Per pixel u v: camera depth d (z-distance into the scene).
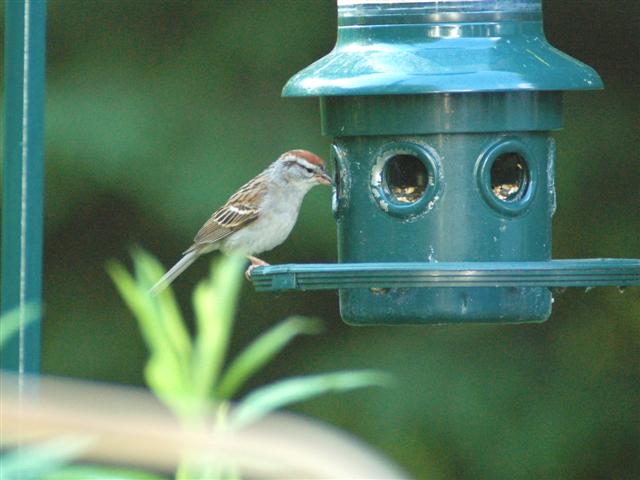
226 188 12.79
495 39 7.00
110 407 1.85
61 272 13.69
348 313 7.30
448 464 13.38
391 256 7.21
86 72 12.96
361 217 7.29
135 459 1.83
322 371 13.83
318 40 13.12
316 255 12.99
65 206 13.05
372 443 13.35
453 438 13.40
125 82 12.95
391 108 7.09
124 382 13.79
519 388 13.53
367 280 6.09
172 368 2.87
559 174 13.35
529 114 7.11
